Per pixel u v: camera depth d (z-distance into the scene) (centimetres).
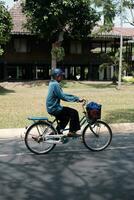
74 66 5231
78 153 1107
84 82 4625
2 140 1326
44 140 1085
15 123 1664
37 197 731
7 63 4962
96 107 1121
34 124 1091
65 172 903
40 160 1023
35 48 5050
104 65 4700
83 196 737
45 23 4353
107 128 1149
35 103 2503
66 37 4759
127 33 5403
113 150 1148
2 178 855
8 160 1023
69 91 3575
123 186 799
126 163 991
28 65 5075
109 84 4475
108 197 732
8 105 2378
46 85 4250
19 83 4331
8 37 3616
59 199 720
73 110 1098
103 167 949
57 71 1091
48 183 818
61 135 1091
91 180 839
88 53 5197
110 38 5119
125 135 1434
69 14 4359
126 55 5334
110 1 4169
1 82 4538
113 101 2639
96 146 1140
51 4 4238
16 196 737
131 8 4062
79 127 1106
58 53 4481
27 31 4781
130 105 2395
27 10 4394
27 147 1094
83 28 4584
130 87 4081
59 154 1095
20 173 895
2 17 3516
